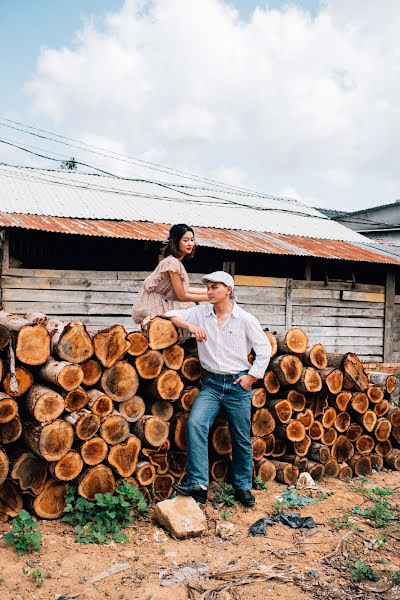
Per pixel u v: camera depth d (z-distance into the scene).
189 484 4.01
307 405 5.08
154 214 11.17
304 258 11.65
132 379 4.19
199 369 4.54
